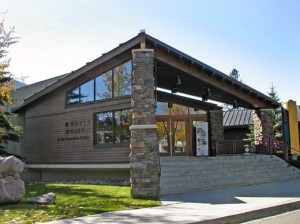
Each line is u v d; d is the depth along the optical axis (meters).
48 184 16.28
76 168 18.58
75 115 18.95
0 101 18.28
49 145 20.19
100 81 17.80
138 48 15.02
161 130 21.88
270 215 9.29
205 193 12.83
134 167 12.12
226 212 8.59
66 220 7.75
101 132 17.67
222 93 22.30
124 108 16.55
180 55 15.81
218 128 26.14
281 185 15.42
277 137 28.64
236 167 17.53
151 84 13.25
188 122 22.45
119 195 11.97
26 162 21.39
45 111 20.72
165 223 7.31
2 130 17.08
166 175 14.08
